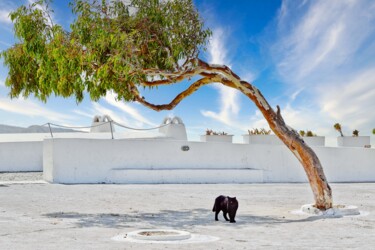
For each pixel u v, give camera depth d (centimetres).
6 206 1415
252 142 3198
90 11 1234
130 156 2452
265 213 1362
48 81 1264
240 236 946
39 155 2955
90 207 1420
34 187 2061
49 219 1155
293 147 1373
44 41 1189
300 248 812
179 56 1353
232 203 1159
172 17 1343
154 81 1405
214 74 1418
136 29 1297
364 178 2905
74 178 2330
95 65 1256
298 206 1541
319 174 1348
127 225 1077
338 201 1719
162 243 841
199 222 1155
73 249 764
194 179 2506
